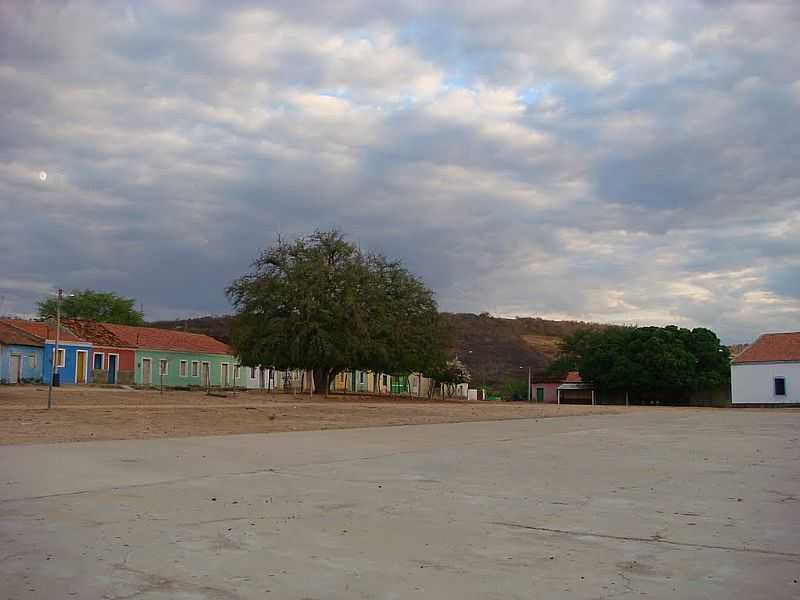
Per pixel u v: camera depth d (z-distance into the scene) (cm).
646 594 620
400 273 6156
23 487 1139
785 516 947
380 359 5706
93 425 2406
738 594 620
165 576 670
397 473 1355
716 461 1577
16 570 686
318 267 5434
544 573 684
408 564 714
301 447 1831
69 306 8900
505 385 10812
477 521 918
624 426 2873
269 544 792
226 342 8512
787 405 6656
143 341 6844
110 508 983
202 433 2262
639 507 1013
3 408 2938
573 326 15812
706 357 7475
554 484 1227
